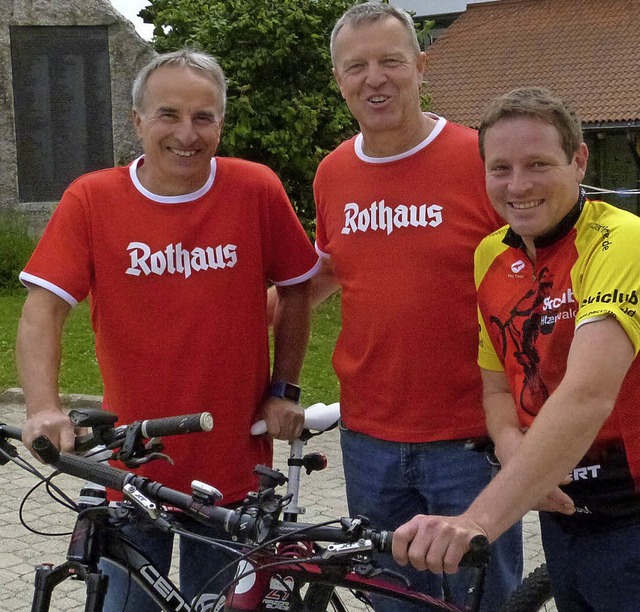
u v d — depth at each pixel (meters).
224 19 11.41
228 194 2.98
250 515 2.13
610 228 2.16
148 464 2.94
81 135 12.71
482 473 3.00
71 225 2.91
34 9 12.41
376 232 3.05
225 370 2.95
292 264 3.16
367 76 2.98
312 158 11.28
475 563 1.82
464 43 21.91
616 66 19.70
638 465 2.21
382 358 3.05
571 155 2.23
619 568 2.29
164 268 2.90
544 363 2.30
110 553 2.60
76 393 7.79
